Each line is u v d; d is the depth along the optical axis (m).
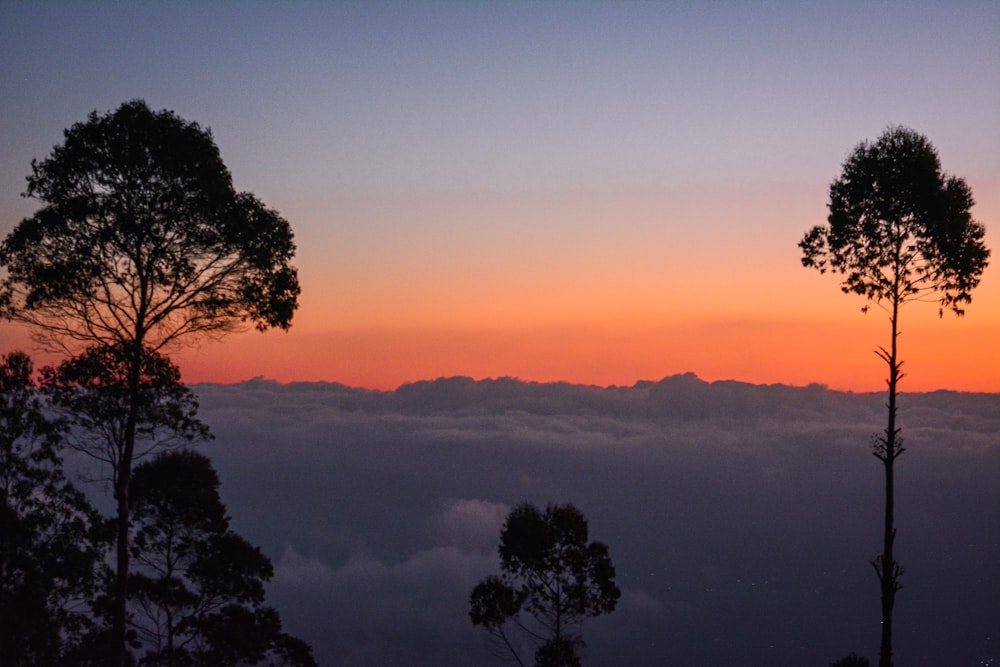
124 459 21.58
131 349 20.98
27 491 26.11
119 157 19.59
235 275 21.53
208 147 20.41
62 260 19.94
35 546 26.27
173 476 28.77
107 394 22.91
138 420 22.78
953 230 23.30
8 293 20.02
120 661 21.14
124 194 20.02
